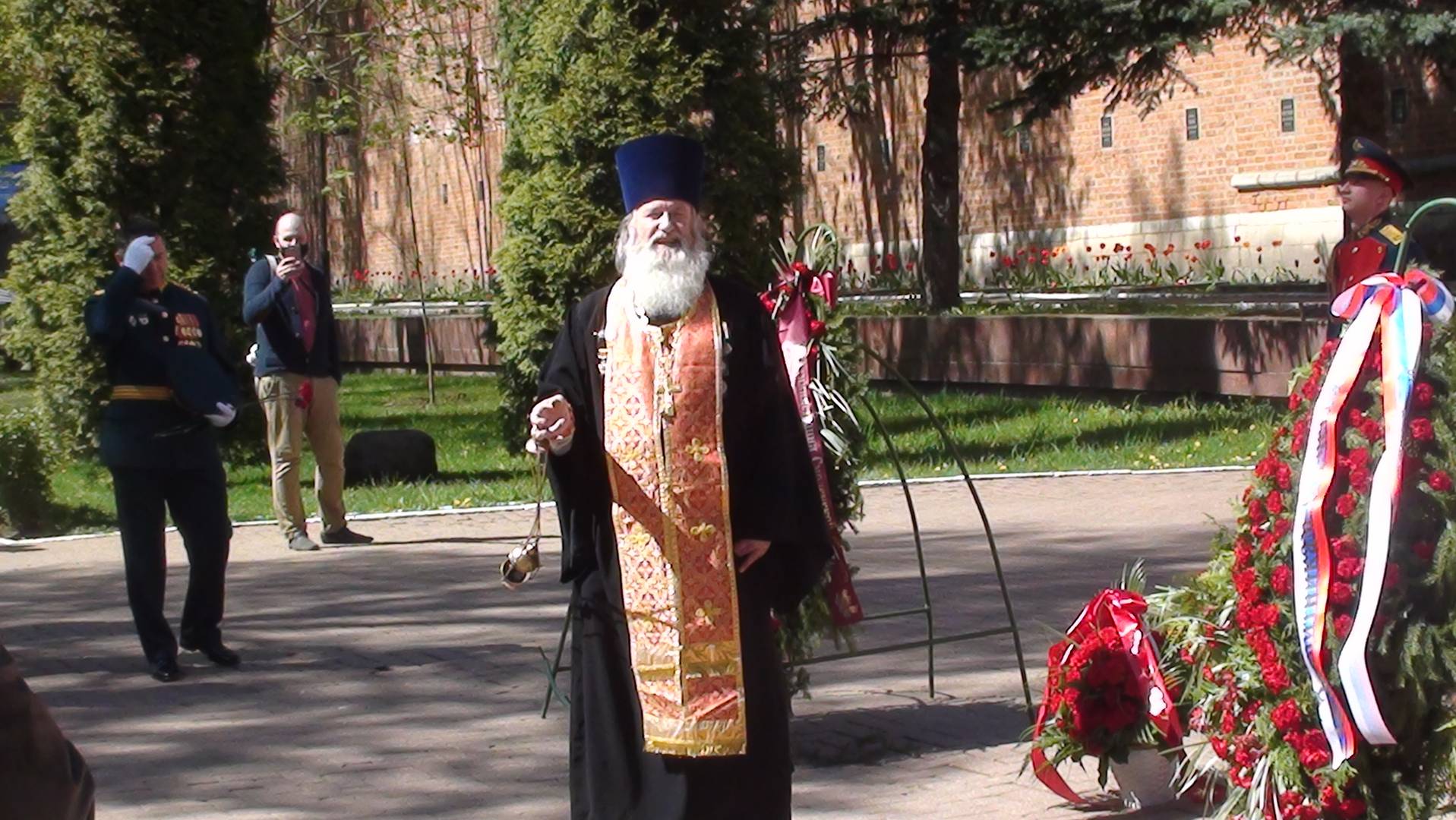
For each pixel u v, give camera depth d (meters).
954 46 19.48
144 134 16.14
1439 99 24.75
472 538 12.06
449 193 41.12
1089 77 18.02
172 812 5.87
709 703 4.68
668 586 4.70
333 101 25.38
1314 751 4.65
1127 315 18.52
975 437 16.44
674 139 4.76
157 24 16.19
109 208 16.09
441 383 25.77
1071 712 5.57
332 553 11.55
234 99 16.59
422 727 6.96
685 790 4.69
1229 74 28.12
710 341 4.75
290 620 9.22
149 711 7.34
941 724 6.78
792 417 4.86
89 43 15.98
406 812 5.81
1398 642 4.46
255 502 14.37
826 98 28.56
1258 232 27.77
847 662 7.86
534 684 7.64
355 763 6.44
